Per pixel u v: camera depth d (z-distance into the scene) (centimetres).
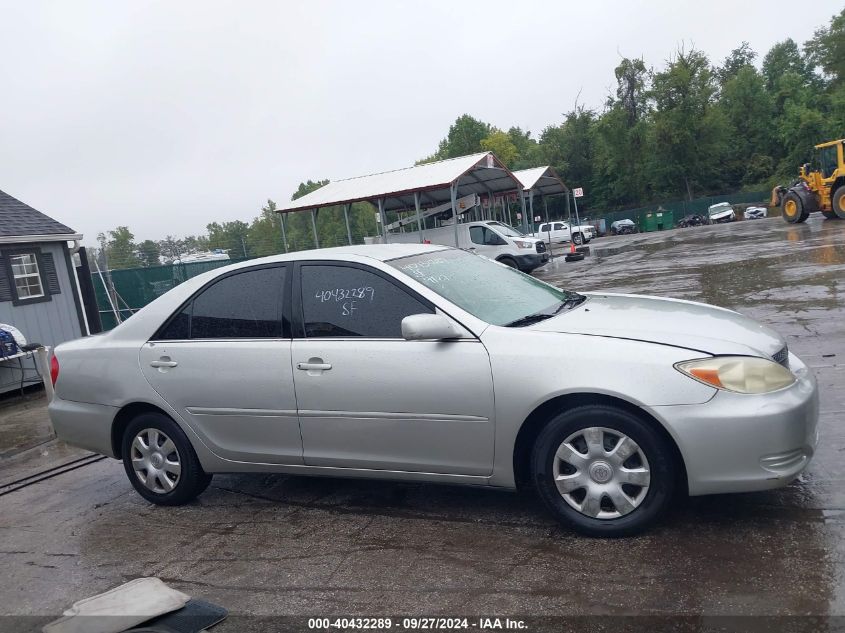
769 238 2212
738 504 387
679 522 374
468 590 335
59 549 451
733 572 320
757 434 337
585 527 368
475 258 499
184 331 485
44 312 1378
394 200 2948
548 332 381
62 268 1432
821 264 1344
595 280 1709
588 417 362
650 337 368
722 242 2391
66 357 529
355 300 431
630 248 2956
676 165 6212
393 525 421
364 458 424
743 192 6334
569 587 325
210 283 483
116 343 506
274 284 459
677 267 1731
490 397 379
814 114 6097
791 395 347
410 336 387
